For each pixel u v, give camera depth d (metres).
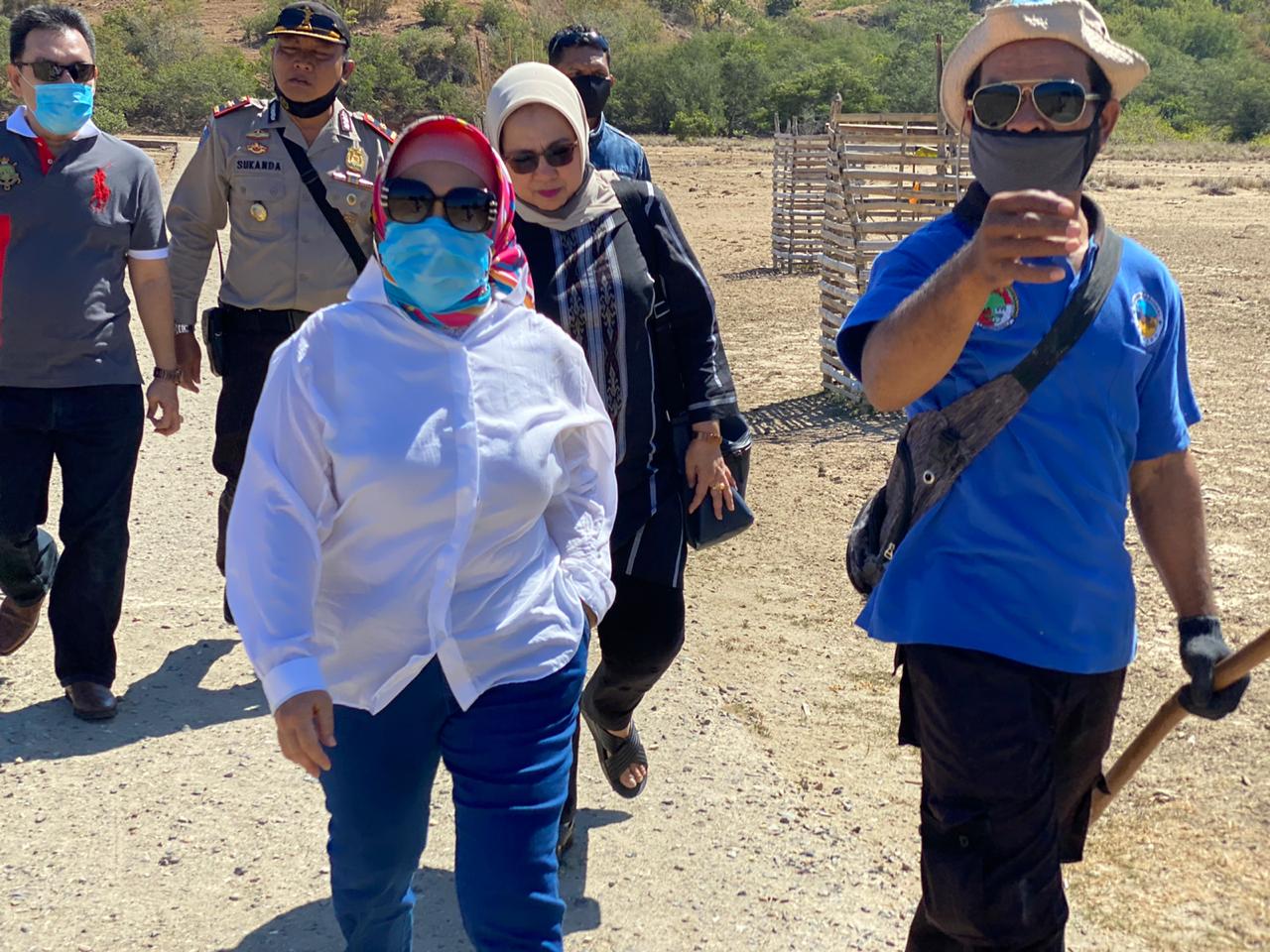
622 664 4.06
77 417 5.14
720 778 4.81
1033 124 2.68
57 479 8.49
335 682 2.82
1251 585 6.81
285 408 2.70
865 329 2.75
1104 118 2.75
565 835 4.19
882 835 4.46
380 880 2.96
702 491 4.02
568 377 2.96
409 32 84.75
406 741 2.83
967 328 2.49
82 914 3.97
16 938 3.84
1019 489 2.79
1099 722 2.94
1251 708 5.36
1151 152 59.06
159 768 4.86
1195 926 3.91
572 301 3.76
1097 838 4.46
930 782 2.85
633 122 84.50
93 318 5.12
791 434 10.31
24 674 5.64
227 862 4.27
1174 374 2.93
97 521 5.17
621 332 3.80
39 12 4.95
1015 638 2.76
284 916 3.98
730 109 86.25
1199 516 3.01
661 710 5.38
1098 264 2.77
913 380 2.61
